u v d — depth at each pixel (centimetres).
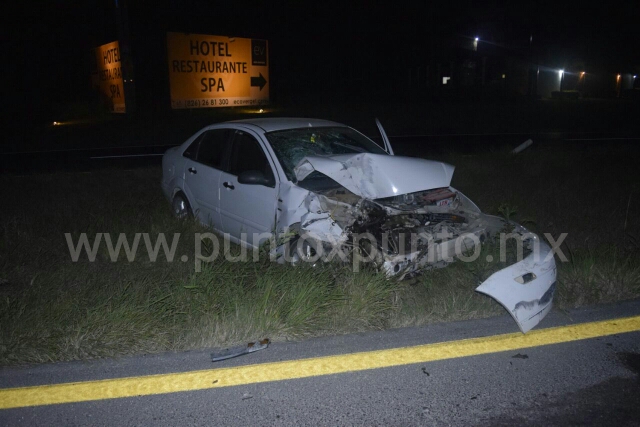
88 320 418
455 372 374
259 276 482
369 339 420
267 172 567
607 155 1219
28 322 422
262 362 387
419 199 551
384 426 319
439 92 4028
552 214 749
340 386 358
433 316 459
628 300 489
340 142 627
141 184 976
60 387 355
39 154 1559
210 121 2470
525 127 2373
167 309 443
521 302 415
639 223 702
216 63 2864
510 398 345
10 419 323
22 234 638
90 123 2473
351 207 502
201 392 351
